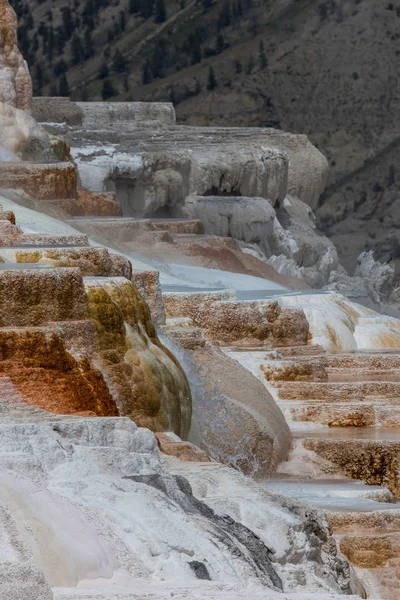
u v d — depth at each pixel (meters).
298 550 19.34
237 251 66.75
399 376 37.41
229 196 86.31
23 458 16.92
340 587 20.05
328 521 21.70
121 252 54.09
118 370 25.77
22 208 50.53
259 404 31.17
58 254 29.92
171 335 31.94
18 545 14.11
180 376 28.05
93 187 73.94
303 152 101.44
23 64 66.31
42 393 23.64
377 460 30.80
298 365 35.72
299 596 14.50
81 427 19.30
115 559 15.41
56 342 24.27
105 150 75.94
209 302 38.56
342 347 40.50
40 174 61.31
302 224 95.69
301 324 39.72
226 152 87.31
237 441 30.27
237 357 35.81
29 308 25.20
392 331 42.25
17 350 23.91
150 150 82.69
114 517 16.20
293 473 30.69
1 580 12.73
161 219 74.88
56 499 15.98
